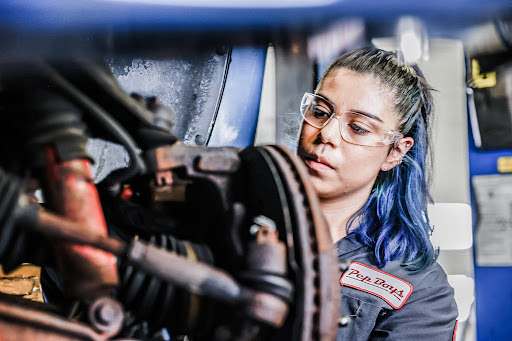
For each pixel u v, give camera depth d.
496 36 0.60
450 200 2.03
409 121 1.23
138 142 0.63
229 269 0.60
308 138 1.17
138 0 0.51
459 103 1.97
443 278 1.28
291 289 0.55
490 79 1.91
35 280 1.04
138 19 0.51
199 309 0.58
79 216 0.52
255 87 1.23
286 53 0.61
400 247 1.22
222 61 1.11
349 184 1.17
